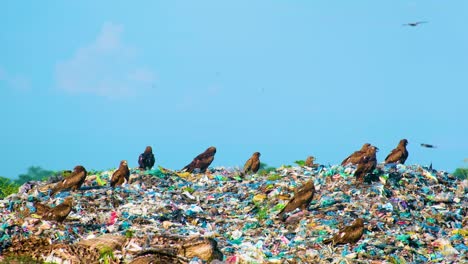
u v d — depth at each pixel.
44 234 35.88
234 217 41.69
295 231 38.22
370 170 45.22
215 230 38.97
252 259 33.38
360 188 44.44
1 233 35.44
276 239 36.97
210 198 45.19
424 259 35.25
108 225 39.00
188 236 33.38
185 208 42.66
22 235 35.59
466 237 38.72
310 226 38.47
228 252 34.22
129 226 38.59
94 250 32.25
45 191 45.84
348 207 41.59
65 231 36.41
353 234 35.34
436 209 42.84
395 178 46.31
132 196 44.34
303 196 40.44
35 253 33.03
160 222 39.84
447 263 34.72
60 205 37.78
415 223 40.03
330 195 43.62
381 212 40.94
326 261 33.75
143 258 30.34
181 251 31.94
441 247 36.75
